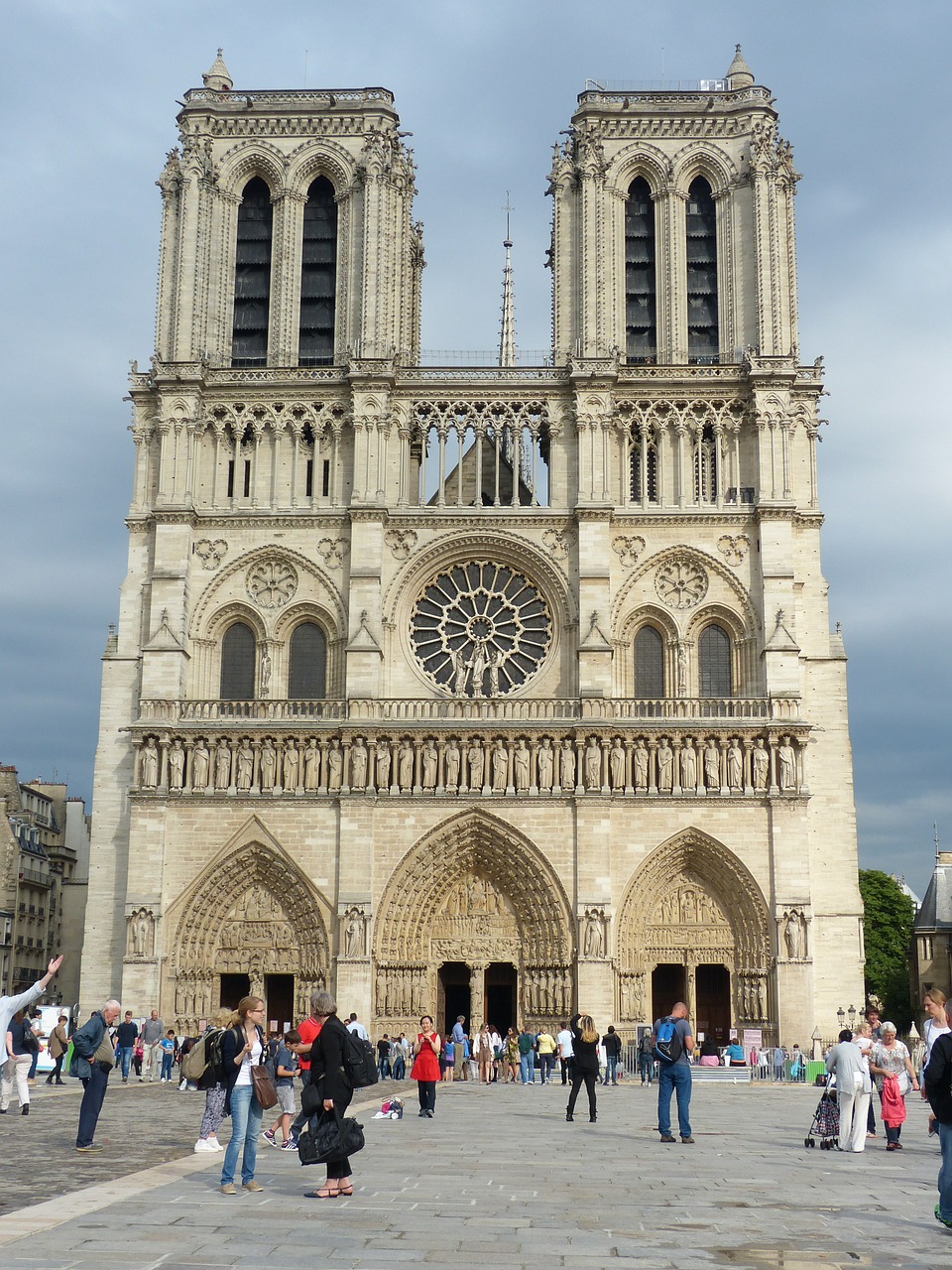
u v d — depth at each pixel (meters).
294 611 104.75
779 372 105.06
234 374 107.62
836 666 103.62
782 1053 91.06
